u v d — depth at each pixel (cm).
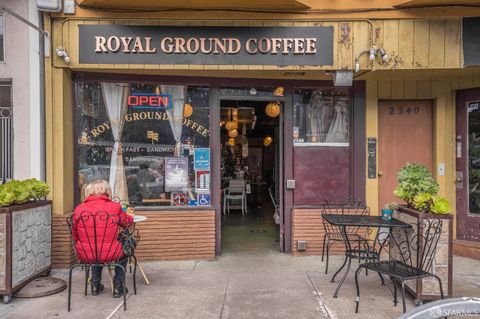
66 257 520
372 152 599
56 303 411
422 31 516
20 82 519
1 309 396
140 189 575
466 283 481
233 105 887
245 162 1404
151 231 561
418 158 620
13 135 521
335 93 607
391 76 576
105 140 570
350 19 522
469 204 602
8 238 402
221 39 525
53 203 523
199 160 584
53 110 525
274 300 421
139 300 420
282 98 596
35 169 521
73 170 559
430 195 421
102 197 417
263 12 521
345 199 598
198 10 518
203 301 418
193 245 570
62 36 518
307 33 525
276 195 803
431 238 394
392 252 475
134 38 520
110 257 405
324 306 407
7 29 516
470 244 586
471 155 598
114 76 562
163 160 580
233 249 627
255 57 527
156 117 579
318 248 589
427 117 620
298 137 601
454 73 560
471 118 597
